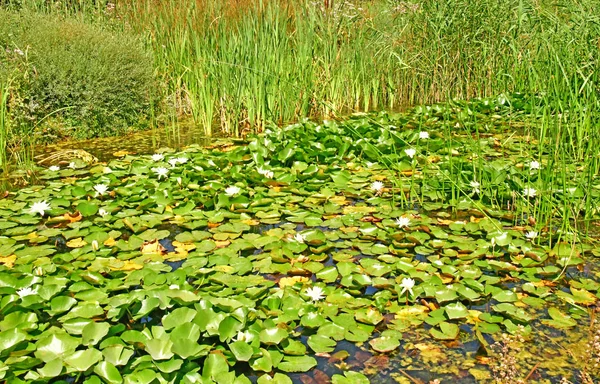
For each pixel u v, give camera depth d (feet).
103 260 10.35
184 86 23.15
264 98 20.83
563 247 10.87
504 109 21.30
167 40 24.56
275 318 8.62
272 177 14.58
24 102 18.16
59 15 24.16
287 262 10.44
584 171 13.08
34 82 18.31
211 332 8.03
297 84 22.63
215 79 21.44
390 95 25.09
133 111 20.65
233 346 7.66
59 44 20.07
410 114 21.16
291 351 7.96
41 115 18.51
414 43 25.32
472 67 24.66
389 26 26.53
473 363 7.82
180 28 24.11
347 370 7.70
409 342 8.32
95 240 11.02
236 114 19.98
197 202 13.34
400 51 25.55
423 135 17.35
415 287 9.44
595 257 10.80
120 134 20.06
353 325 8.59
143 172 15.17
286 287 9.20
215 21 24.26
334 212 12.78
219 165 15.64
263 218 12.47
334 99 23.63
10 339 7.68
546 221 11.73
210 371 7.41
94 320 8.55
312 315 8.66
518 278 9.99
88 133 19.31
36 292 8.88
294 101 22.29
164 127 21.12
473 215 12.60
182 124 21.72
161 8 26.13
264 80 21.01
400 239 11.25
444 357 7.97
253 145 16.42
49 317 8.80
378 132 17.48
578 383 7.41
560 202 12.56
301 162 15.53
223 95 21.08
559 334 8.46
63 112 19.12
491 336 8.46
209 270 9.80
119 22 25.55
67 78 18.89
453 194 13.05
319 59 23.91
